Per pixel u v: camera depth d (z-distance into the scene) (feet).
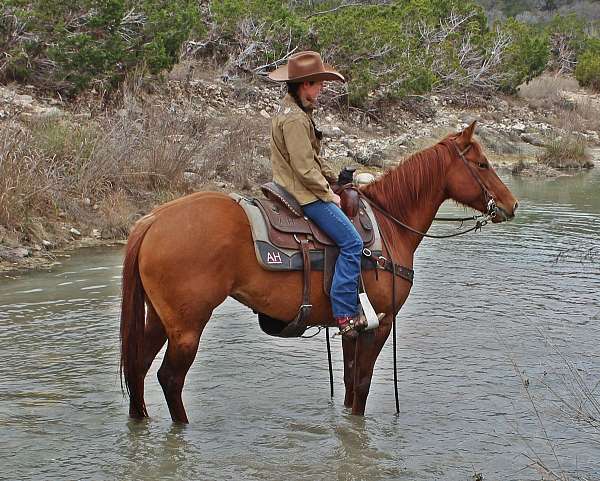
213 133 52.75
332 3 90.33
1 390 20.57
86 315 26.94
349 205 18.54
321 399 20.71
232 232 17.44
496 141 75.31
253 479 16.39
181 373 17.89
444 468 17.03
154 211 17.87
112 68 53.26
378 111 73.10
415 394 21.02
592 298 30.12
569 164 71.36
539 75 101.19
